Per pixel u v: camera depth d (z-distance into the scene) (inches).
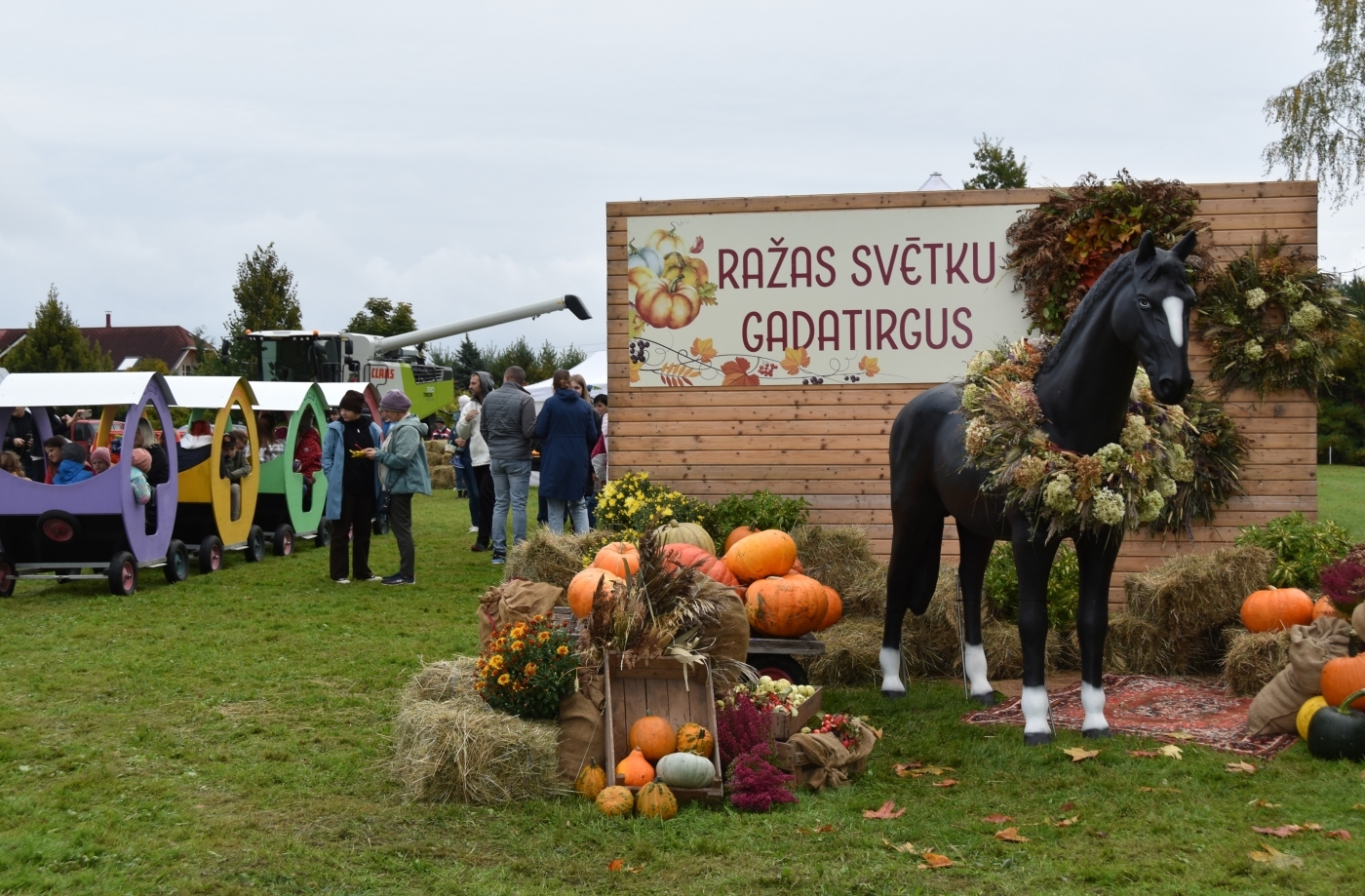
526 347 2122.3
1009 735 240.4
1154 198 345.4
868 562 326.6
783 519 327.3
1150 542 350.9
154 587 435.2
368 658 309.3
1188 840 177.5
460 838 181.9
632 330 370.6
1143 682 289.0
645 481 340.5
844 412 364.5
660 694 214.2
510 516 710.5
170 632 344.5
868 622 312.0
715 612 224.8
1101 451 223.8
